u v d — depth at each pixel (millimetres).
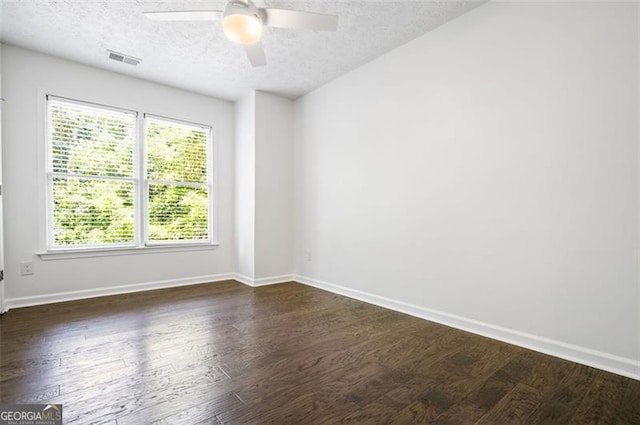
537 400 1500
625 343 1721
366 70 3193
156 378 1671
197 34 2631
